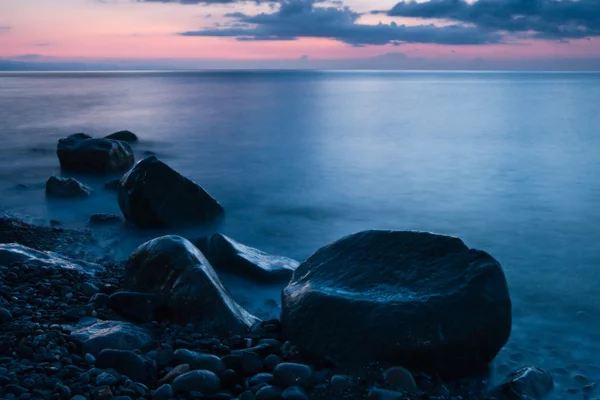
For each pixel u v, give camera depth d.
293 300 5.09
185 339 4.98
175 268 5.62
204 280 5.41
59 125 27.14
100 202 11.64
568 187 13.93
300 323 4.86
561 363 5.18
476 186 14.10
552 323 6.05
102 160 14.32
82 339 4.65
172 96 55.75
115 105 41.59
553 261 8.30
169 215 9.53
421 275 4.95
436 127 28.11
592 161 17.88
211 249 7.37
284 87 89.06
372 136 24.38
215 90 72.69
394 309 4.59
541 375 4.73
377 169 16.52
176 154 18.97
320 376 4.37
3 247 6.97
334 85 104.62
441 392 4.34
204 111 36.66
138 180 9.49
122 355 4.29
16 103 43.09
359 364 4.49
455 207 11.91
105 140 14.95
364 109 40.19
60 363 4.24
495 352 4.81
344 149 20.58
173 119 30.77
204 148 20.36
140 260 5.91
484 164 17.41
